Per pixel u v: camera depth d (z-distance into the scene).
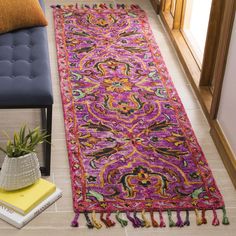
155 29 2.98
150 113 2.27
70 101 2.31
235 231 1.76
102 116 2.24
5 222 1.74
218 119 2.16
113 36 2.85
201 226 1.77
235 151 1.99
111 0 3.25
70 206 1.81
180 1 2.80
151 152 2.06
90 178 1.92
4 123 2.15
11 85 1.80
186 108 2.34
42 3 2.40
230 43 2.02
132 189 1.88
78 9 3.11
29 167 1.75
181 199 1.86
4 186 1.75
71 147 2.06
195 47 2.71
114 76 2.51
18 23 2.13
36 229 1.72
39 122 2.18
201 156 2.06
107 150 2.05
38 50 2.03
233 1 1.96
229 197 1.89
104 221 1.76
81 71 2.53
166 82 2.49
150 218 1.78
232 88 2.01
